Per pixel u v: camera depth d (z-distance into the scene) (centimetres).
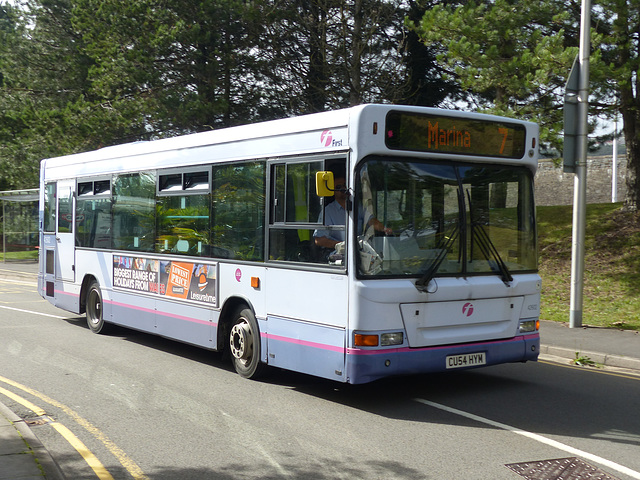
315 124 744
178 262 974
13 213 3312
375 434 626
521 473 523
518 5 1586
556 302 1478
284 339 779
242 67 2455
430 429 642
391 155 709
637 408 722
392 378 870
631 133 1930
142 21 2334
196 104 2275
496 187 775
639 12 1466
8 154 3186
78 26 2467
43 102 2862
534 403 742
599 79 1430
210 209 910
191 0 2345
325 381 848
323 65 2295
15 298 1838
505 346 761
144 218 1060
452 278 730
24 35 3019
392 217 705
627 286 1517
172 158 995
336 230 709
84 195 1244
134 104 2339
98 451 577
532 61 1466
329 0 2252
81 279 1252
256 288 825
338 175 713
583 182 1236
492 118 767
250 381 846
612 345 1048
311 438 614
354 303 680
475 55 1530
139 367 930
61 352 1035
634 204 1961
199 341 930
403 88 2352
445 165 741
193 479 511
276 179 799
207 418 679
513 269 780
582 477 515
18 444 559
